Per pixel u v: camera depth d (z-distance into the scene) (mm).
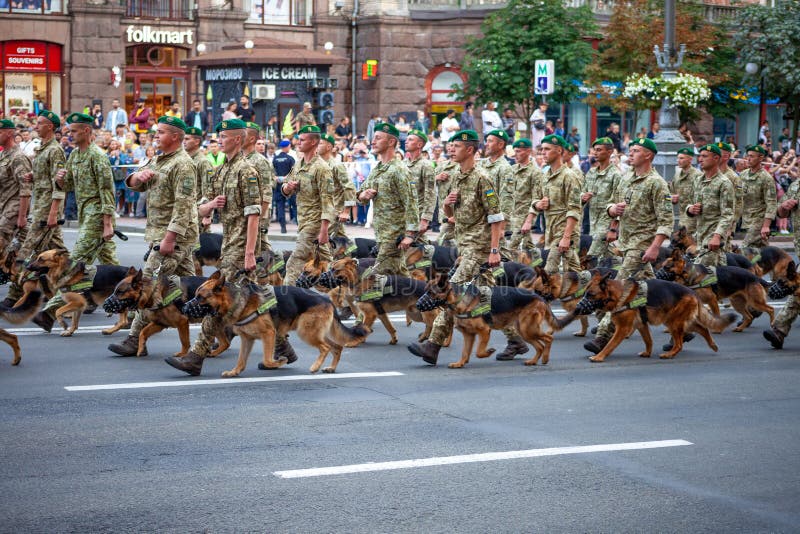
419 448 7645
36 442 7605
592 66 33094
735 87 36688
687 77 22469
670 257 12984
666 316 11375
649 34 33531
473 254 11031
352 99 40344
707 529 6172
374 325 13547
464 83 35500
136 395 9125
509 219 14141
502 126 31406
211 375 10055
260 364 10297
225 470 7035
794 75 34656
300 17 40062
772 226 25469
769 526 6246
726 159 14656
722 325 11750
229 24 38719
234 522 6094
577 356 11586
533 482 6938
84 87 36781
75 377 9812
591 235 14859
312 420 8375
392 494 6633
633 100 32500
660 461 7469
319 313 10172
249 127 13273
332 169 14047
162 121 10852
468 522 6176
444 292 10508
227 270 10961
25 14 35688
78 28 36438
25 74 36062
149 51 37938
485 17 36656
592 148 14141
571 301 12703
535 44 32406
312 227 13352
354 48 40281
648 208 11914
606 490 6809
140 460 7223
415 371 10523
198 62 30609
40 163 12953
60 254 11734
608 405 9117
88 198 11969
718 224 13391
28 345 11445
